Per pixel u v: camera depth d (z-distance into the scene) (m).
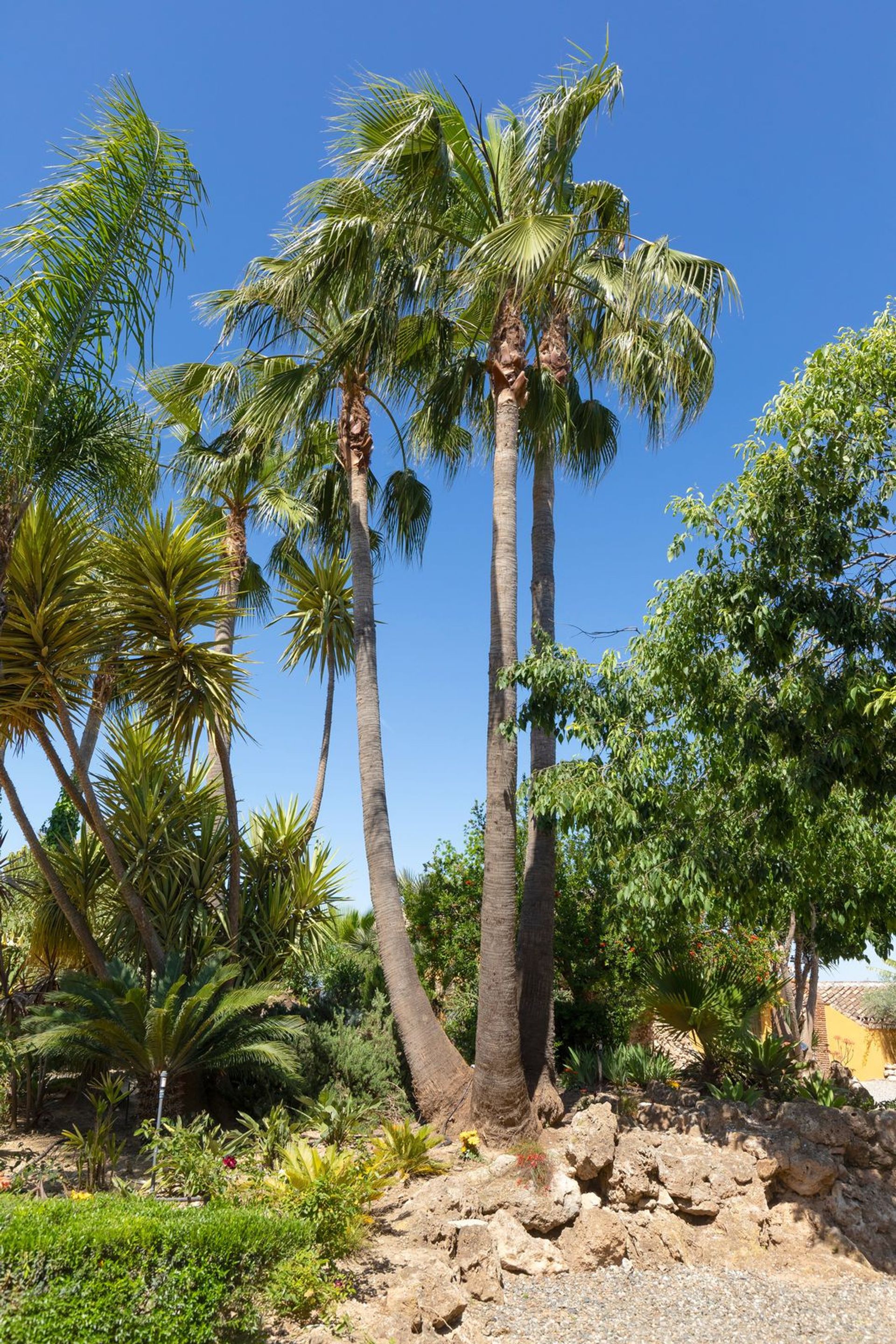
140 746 11.24
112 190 6.96
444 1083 9.34
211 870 11.01
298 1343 4.90
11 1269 4.04
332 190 10.25
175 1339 4.10
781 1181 7.68
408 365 11.80
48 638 9.47
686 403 11.52
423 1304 5.34
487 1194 7.12
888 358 6.78
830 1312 6.13
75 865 11.02
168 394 13.89
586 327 12.52
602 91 9.69
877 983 28.45
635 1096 9.78
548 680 8.77
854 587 6.89
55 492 7.15
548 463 11.80
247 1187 6.82
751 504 7.07
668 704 8.17
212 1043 9.28
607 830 8.35
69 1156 8.37
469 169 10.45
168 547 10.37
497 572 10.10
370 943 15.84
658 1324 5.82
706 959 11.91
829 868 8.47
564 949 12.23
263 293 11.38
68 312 6.86
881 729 6.68
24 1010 10.21
